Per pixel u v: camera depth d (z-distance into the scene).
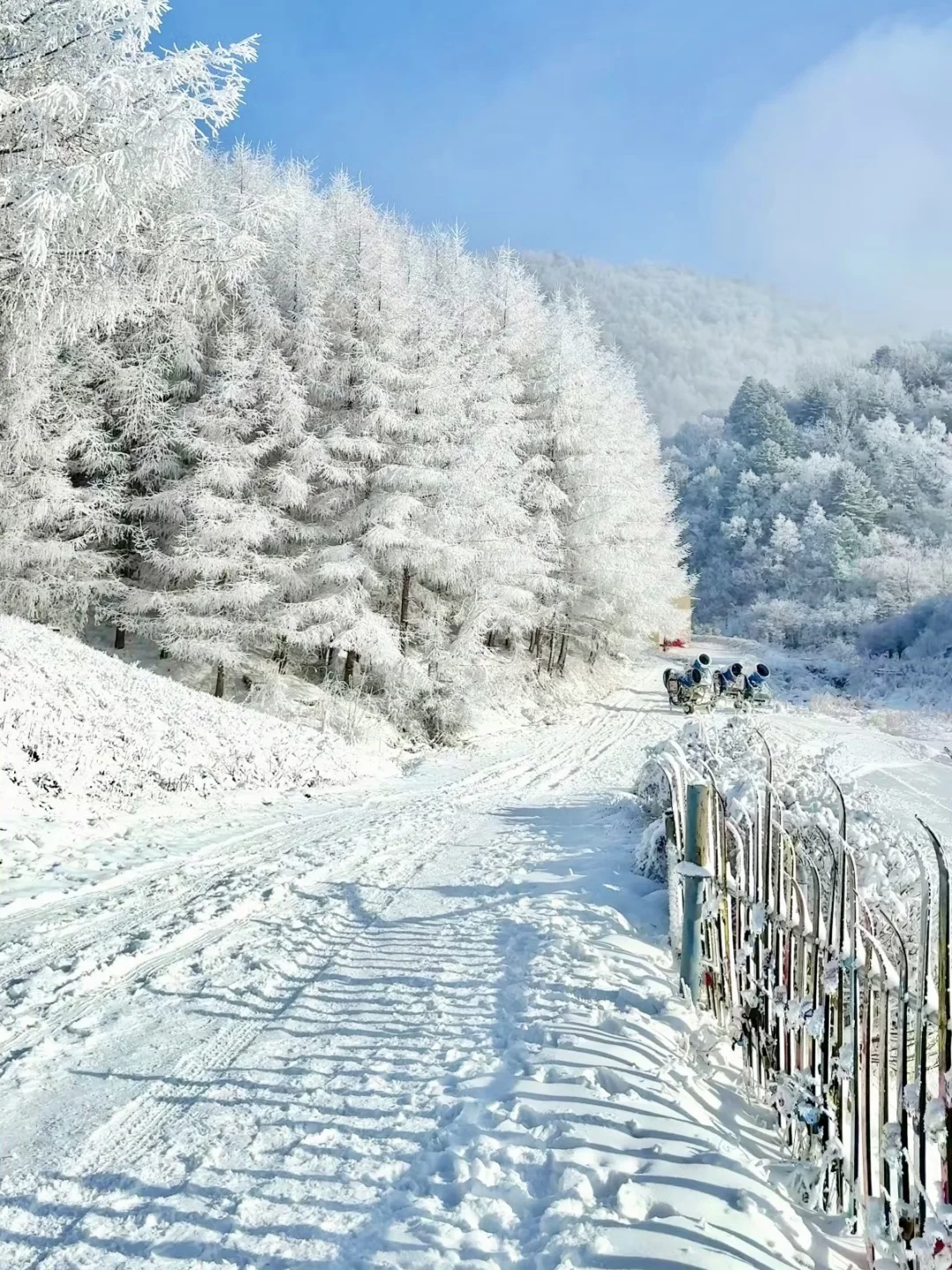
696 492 109.06
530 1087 3.38
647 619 34.78
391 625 19.66
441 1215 2.59
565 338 28.17
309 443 18.47
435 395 19.47
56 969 4.95
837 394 113.56
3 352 10.56
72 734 10.41
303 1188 2.77
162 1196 2.73
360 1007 4.43
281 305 19.95
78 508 17.45
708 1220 2.54
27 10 8.62
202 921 5.96
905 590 63.47
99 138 8.61
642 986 4.53
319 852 8.41
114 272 9.91
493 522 22.02
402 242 23.59
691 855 4.51
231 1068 3.71
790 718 27.08
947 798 13.58
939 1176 2.77
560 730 22.94
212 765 11.99
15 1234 2.52
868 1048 2.80
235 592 17.56
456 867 7.80
